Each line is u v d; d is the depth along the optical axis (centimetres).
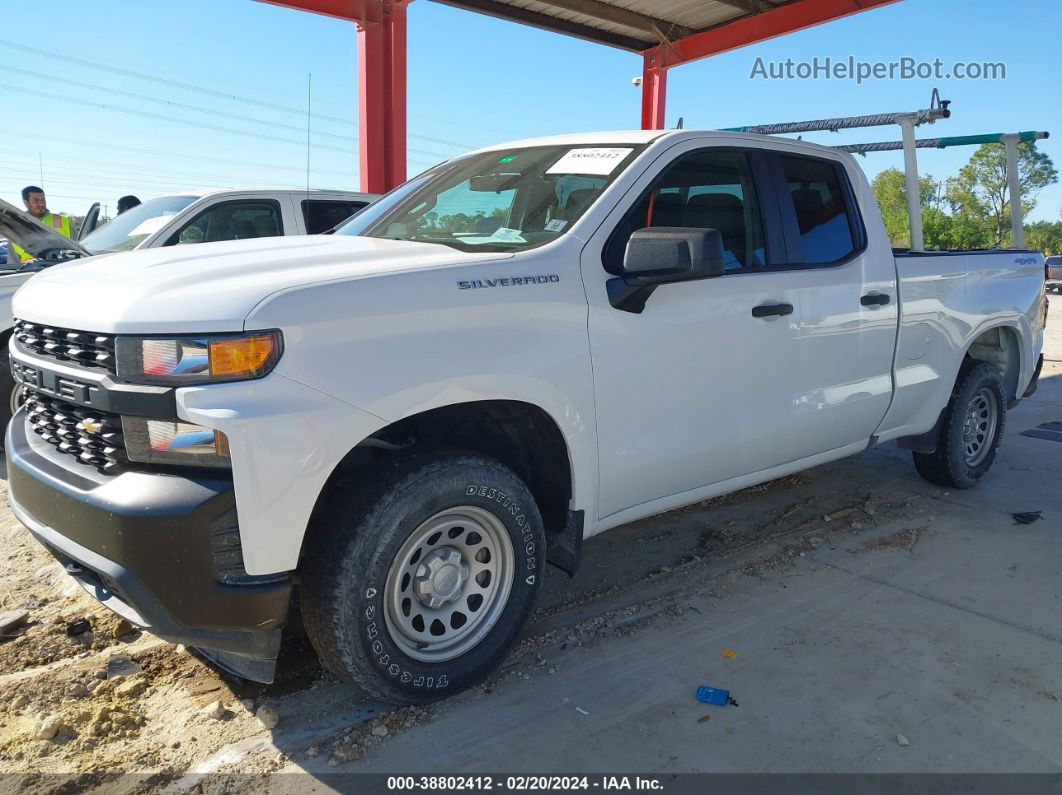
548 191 334
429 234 347
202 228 662
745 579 384
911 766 250
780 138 386
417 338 254
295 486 231
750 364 352
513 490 283
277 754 255
